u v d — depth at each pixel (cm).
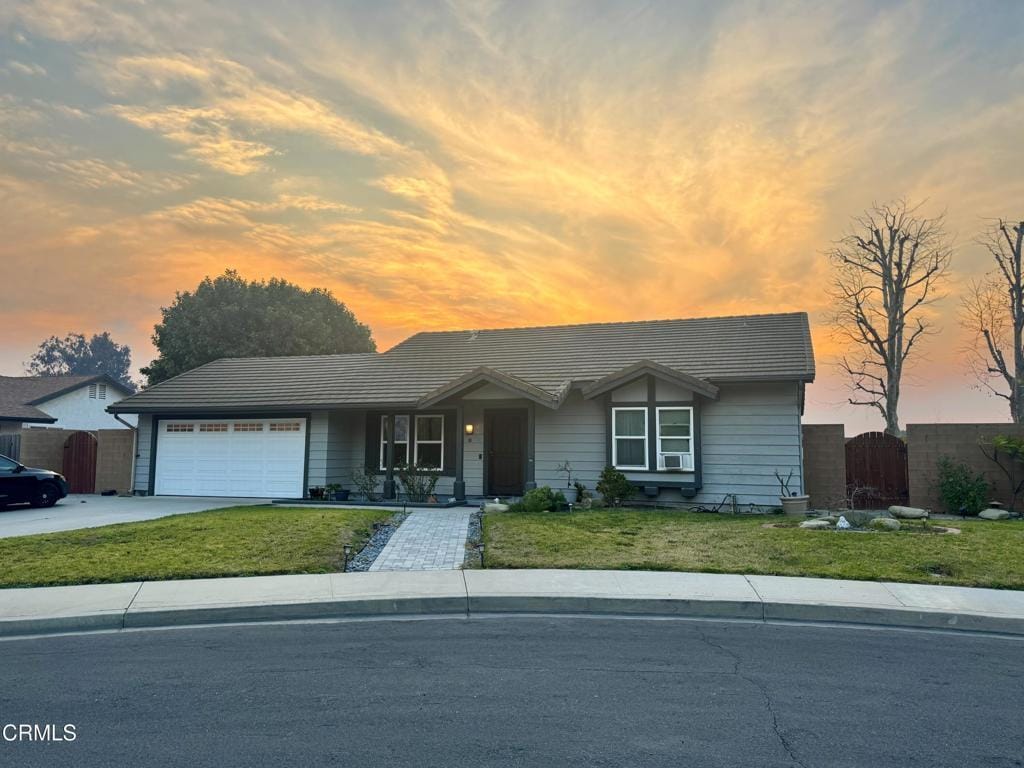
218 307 3853
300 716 477
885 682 549
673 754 416
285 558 990
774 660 606
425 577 899
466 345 2209
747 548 1037
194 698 515
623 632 702
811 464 1667
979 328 3088
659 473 1648
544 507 1477
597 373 1800
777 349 1747
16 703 507
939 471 1533
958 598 783
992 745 431
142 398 2117
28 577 891
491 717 473
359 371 2134
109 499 1983
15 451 2441
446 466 1906
